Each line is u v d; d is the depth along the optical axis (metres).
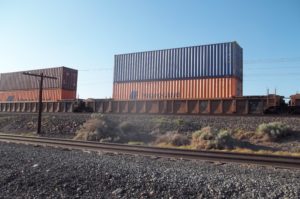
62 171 8.09
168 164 10.52
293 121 19.36
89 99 32.94
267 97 22.50
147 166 9.69
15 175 7.65
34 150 13.45
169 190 6.37
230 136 17.83
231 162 11.20
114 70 33.44
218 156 12.12
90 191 6.47
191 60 28.66
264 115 21.89
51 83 38.88
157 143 19.95
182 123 22.16
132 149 14.55
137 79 31.53
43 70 40.06
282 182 7.31
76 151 14.25
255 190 6.35
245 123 20.59
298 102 22.31
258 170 9.38
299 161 10.75
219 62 27.16
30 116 32.31
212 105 24.78
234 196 6.04
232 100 23.89
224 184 6.84
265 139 17.97
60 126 26.81
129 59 32.41
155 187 6.58
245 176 8.21
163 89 29.73
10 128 30.31
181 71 28.98
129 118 25.34
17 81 43.25
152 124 23.17
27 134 26.34
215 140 17.33
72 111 33.94
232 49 26.69
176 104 26.41
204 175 8.05
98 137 21.70
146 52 31.41
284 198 5.87
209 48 27.84
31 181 7.12
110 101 30.53
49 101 36.41
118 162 10.13
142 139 21.39
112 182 6.98
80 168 8.46
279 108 22.42
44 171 8.10
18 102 39.91
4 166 8.88
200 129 21.23
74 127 25.83
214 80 27.08
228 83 26.36
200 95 27.64
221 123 21.30
